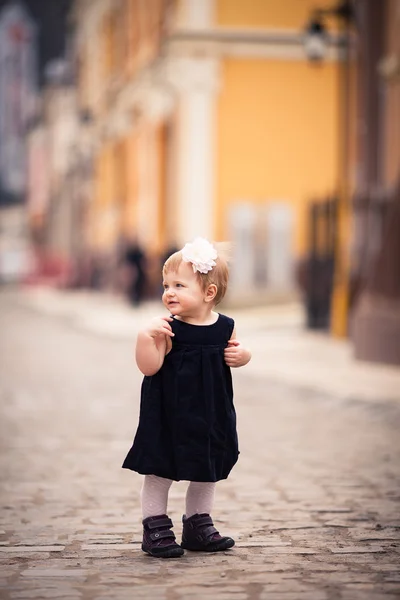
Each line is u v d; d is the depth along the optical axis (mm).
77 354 20359
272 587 4941
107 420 11359
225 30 33062
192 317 5512
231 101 33312
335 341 22078
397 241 16984
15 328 29109
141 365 5367
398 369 16344
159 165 38062
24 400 13188
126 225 44906
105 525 6371
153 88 37938
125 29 46094
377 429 10500
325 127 33750
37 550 5715
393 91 20062
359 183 25109
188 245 5500
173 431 5395
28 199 101500
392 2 19828
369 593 4844
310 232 24828
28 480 7945
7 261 107938
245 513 6688
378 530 6207
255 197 33438
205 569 5273
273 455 8992
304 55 33438
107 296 48031
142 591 4875
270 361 17828
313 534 6086
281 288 33531
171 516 6590
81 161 59594
